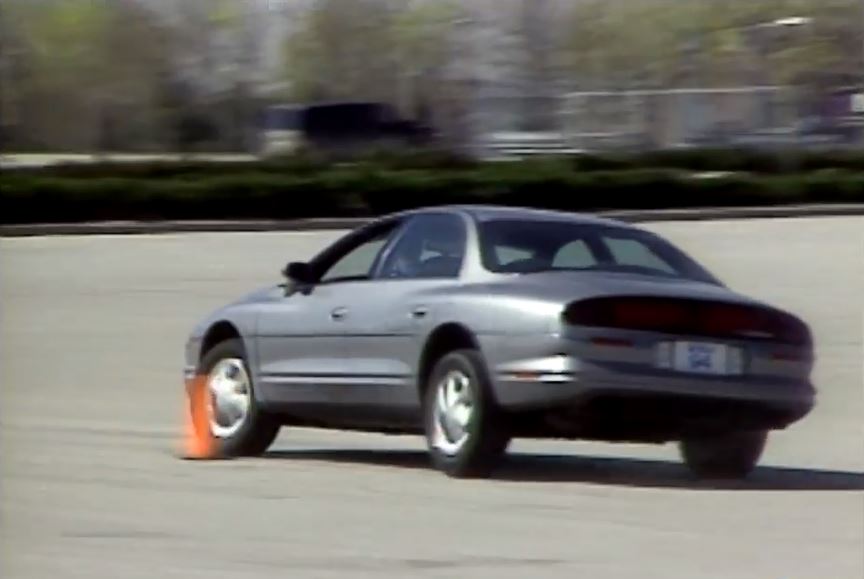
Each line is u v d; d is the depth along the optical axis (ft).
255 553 59.36
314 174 271.49
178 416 109.60
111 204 257.55
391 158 296.71
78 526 64.59
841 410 113.50
